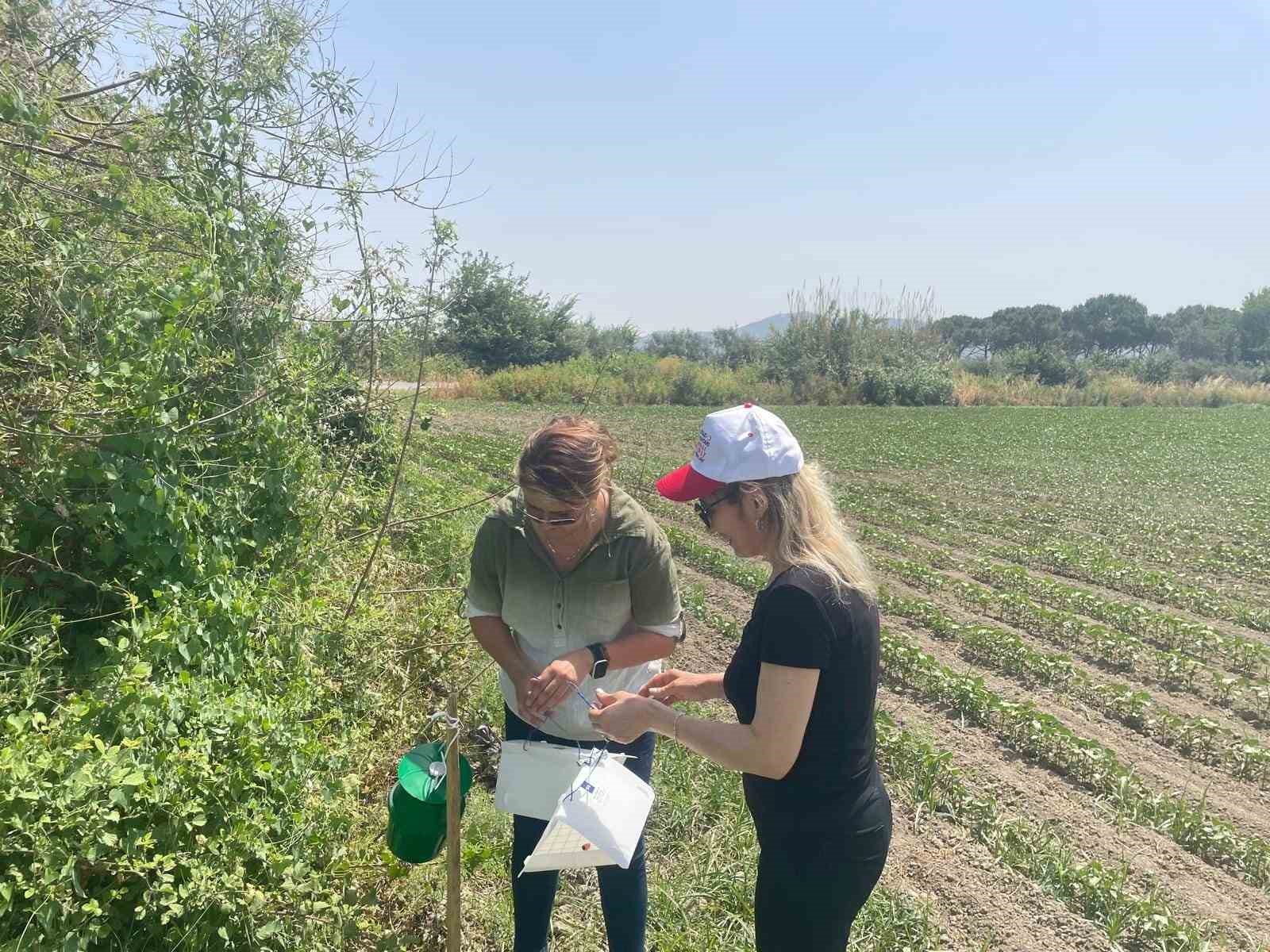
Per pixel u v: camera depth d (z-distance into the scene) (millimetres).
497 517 2805
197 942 2639
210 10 4871
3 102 3594
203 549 3916
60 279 3729
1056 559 11852
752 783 2316
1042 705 7008
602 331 45844
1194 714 6984
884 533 12992
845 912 2252
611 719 2383
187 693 3107
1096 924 4090
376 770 4215
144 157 4488
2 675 3137
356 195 5117
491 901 3555
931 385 45594
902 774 5469
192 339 4000
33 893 2328
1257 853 4684
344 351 5711
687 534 11500
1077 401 50625
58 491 3607
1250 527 14516
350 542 5832
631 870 2945
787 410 39375
